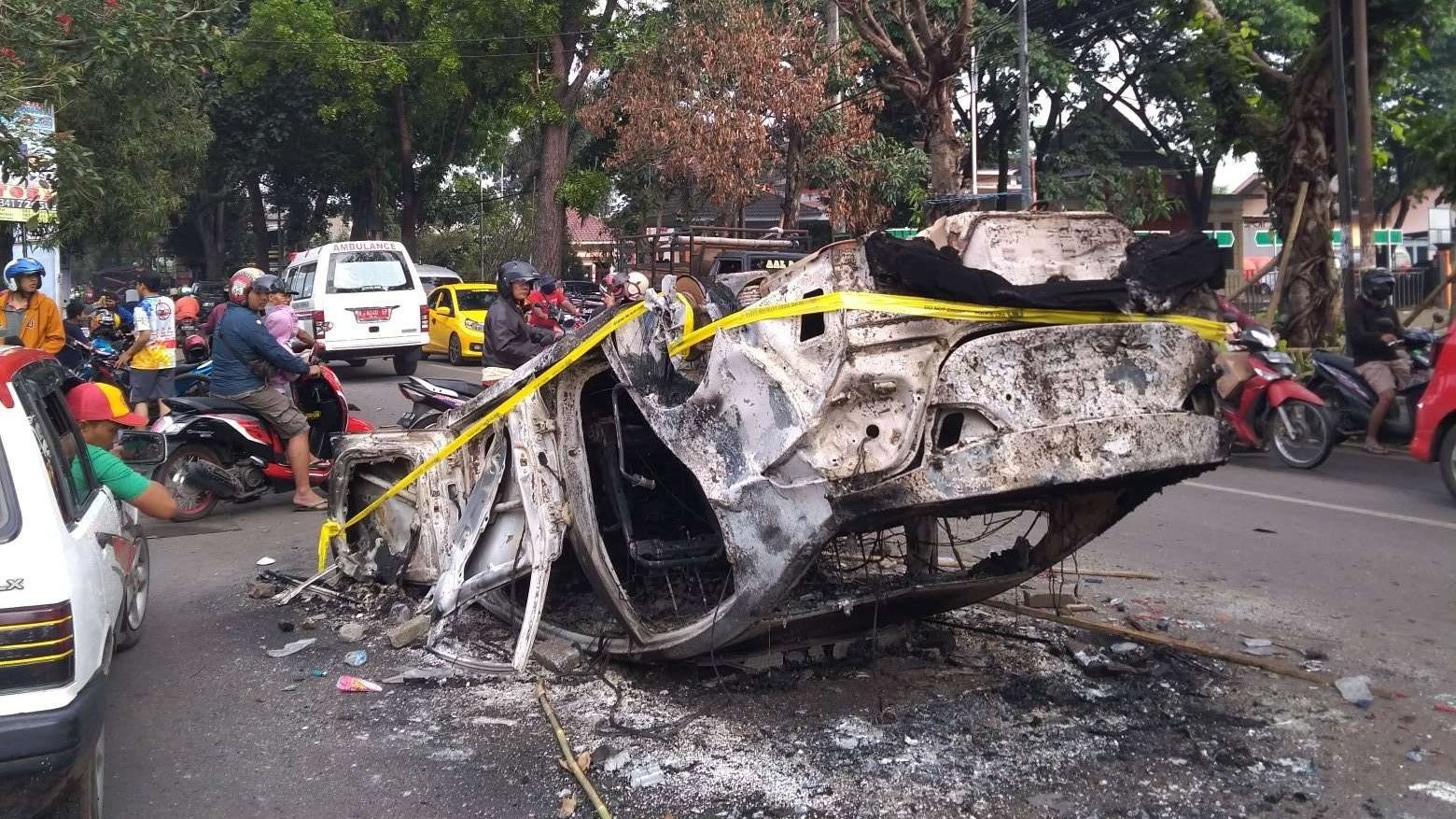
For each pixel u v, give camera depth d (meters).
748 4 22.25
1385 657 5.29
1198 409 4.30
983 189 28.78
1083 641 5.49
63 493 3.74
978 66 25.56
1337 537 7.69
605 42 26.17
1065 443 3.82
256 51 27.05
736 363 4.19
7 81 9.16
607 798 3.97
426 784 4.15
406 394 9.37
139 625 5.96
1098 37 27.84
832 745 4.32
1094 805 3.83
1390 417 10.80
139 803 4.05
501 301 8.27
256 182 37.19
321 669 5.48
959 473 3.74
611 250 32.81
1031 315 3.89
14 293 10.59
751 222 31.52
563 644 5.37
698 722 4.58
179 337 16.12
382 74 27.34
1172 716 4.59
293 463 9.27
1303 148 14.28
